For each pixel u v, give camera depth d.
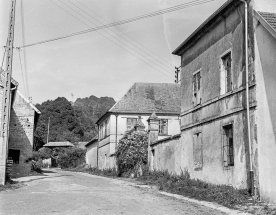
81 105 124.94
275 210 10.28
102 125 41.69
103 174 34.28
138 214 9.64
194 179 17.16
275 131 11.21
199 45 17.73
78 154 55.16
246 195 12.36
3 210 10.04
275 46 11.37
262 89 12.05
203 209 11.01
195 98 18.06
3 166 17.23
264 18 11.93
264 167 11.70
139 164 26.97
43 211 9.85
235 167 13.53
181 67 20.17
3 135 17.39
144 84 39.91
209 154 15.85
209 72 16.36
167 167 21.30
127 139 28.28
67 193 14.73
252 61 12.59
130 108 37.03
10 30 17.83
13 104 26.48
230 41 14.41
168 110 37.03
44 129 79.31
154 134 24.86
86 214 9.44
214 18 15.32
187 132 18.59
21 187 16.95
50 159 63.47
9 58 17.81
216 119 15.35
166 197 14.15
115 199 12.95
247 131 12.77
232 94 14.02
